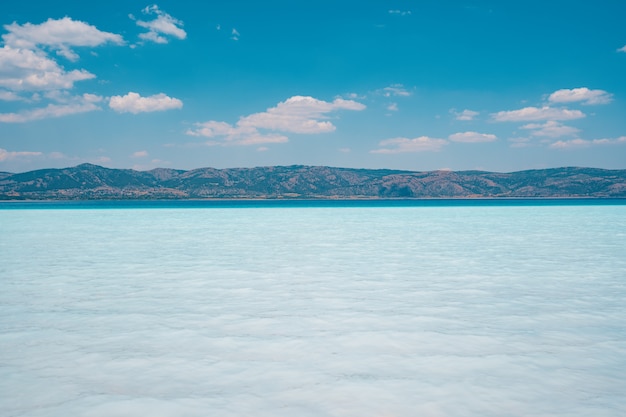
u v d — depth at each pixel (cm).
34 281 1183
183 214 6128
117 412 463
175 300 957
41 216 5466
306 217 5100
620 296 985
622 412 459
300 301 945
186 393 505
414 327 751
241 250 1878
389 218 4734
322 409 466
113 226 3528
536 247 1936
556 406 472
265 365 585
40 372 566
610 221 3856
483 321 788
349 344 666
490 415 454
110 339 693
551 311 857
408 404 477
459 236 2502
